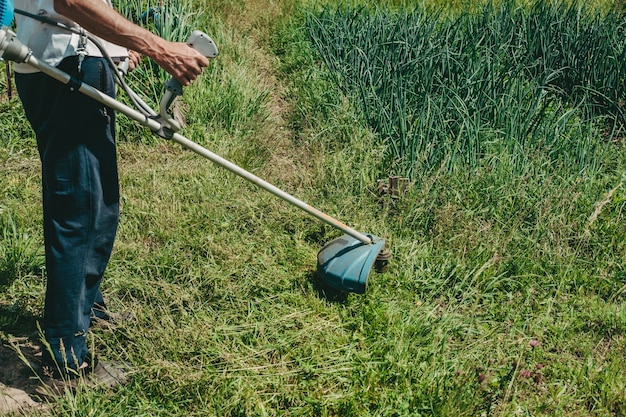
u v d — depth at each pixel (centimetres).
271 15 759
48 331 266
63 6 217
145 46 234
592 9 694
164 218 382
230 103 507
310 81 577
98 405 260
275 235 378
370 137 466
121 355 288
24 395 271
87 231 258
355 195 422
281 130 522
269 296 329
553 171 432
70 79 230
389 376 283
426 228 388
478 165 436
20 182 411
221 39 627
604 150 443
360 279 318
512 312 329
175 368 273
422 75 512
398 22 596
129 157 459
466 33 606
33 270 335
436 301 337
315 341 301
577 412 273
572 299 338
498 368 290
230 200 404
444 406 262
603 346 313
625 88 532
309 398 269
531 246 366
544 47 567
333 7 719
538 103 463
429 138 453
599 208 383
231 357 286
